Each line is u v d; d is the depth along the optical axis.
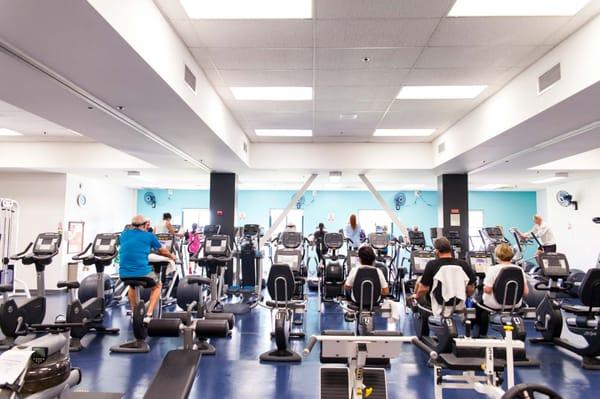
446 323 3.60
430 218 13.55
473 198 13.50
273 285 4.38
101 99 3.77
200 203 13.47
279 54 3.98
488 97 5.25
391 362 4.18
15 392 2.00
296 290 5.65
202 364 4.09
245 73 4.48
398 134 7.29
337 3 3.04
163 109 4.06
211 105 4.84
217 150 6.12
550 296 5.03
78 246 9.07
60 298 7.65
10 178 8.42
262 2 3.08
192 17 3.30
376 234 7.70
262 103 5.54
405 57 4.02
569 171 8.18
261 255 7.18
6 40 2.59
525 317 6.17
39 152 7.56
